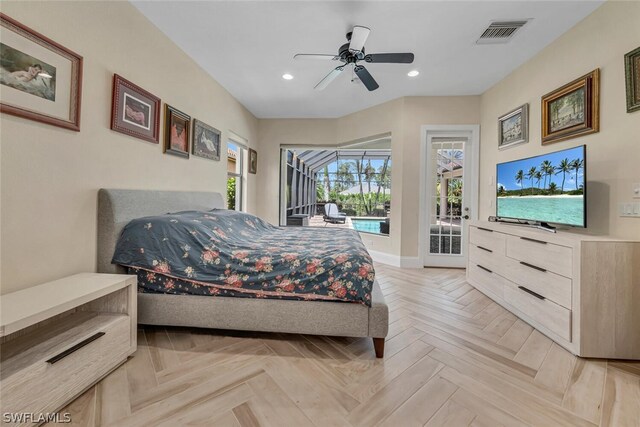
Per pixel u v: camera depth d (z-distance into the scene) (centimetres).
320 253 193
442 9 220
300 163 780
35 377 113
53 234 163
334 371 157
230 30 250
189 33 255
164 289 186
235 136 416
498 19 233
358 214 890
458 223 416
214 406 128
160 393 135
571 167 213
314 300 179
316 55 244
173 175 275
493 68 320
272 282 181
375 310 174
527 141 301
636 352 173
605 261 175
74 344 130
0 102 136
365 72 266
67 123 168
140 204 217
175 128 273
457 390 142
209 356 169
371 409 128
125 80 211
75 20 172
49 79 158
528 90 300
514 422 121
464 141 410
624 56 198
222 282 182
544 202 240
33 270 153
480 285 302
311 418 122
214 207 333
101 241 191
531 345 190
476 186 398
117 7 204
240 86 374
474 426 119
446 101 401
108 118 199
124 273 193
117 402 128
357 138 475
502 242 260
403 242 413
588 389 145
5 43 138
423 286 322
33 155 152
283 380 148
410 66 315
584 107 229
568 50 248
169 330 202
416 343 190
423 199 409
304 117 507
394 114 418
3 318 108
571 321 182
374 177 829
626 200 198
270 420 120
